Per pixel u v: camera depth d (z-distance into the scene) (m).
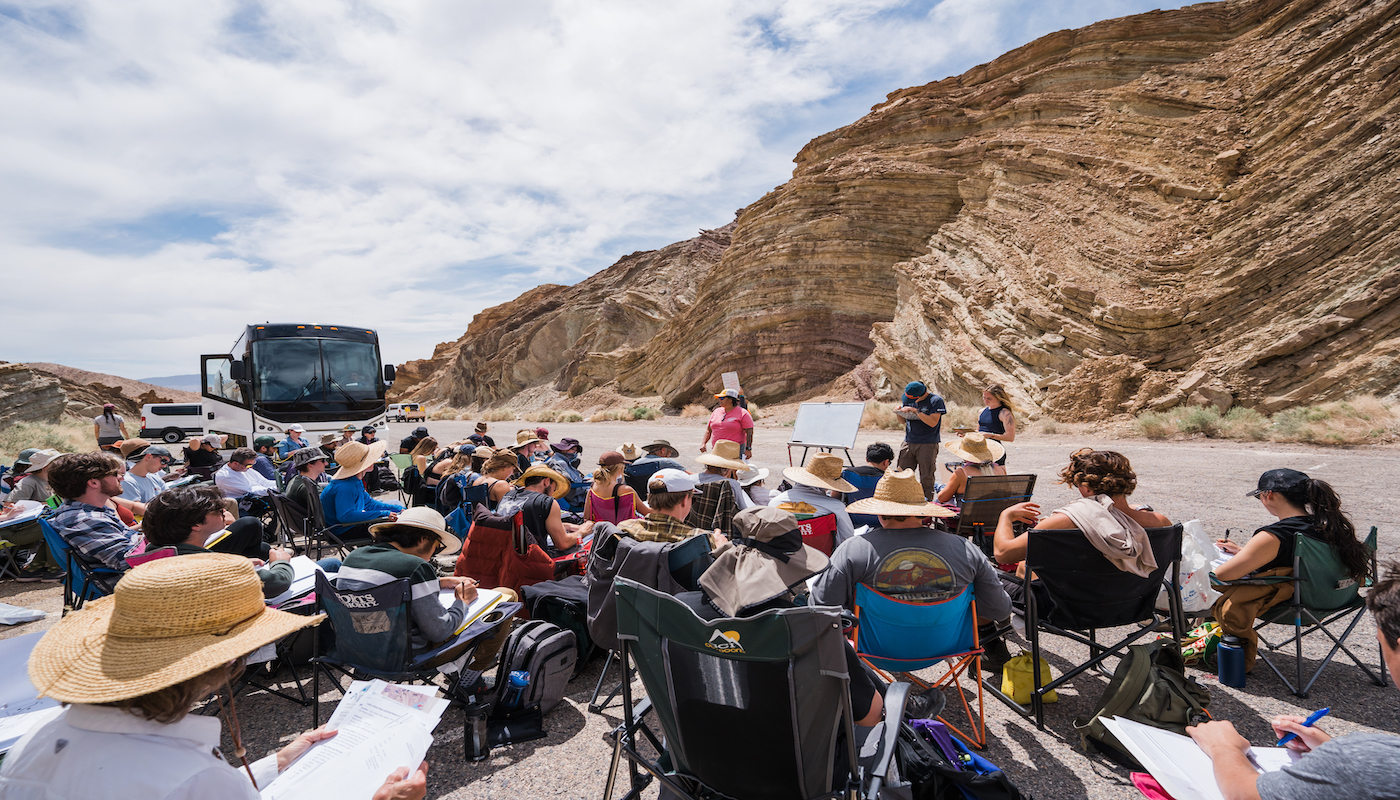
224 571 1.75
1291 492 3.86
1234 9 27.59
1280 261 18.77
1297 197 19.69
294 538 8.17
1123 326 20.38
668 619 2.20
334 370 15.20
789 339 35.88
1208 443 15.20
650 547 3.38
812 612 1.98
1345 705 3.68
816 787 2.17
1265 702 3.74
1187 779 2.33
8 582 7.20
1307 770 1.59
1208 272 20.28
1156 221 22.89
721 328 39.47
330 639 3.99
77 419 39.62
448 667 3.79
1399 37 20.30
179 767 1.55
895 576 3.21
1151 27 29.03
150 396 68.81
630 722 2.49
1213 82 26.11
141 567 1.69
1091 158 26.16
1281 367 17.48
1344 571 3.83
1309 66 22.58
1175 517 7.89
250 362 14.57
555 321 75.25
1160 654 3.46
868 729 2.52
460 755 3.45
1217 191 22.11
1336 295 17.64
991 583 3.29
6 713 2.84
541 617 4.56
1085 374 20.17
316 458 7.36
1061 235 24.77
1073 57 31.00
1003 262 26.09
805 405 8.80
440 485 7.59
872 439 19.88
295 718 3.92
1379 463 11.24
